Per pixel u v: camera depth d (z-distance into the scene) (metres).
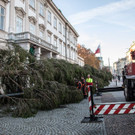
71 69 10.20
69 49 39.34
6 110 6.52
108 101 9.52
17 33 16.20
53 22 28.80
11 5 16.45
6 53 7.30
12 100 6.59
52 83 7.75
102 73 20.77
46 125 5.05
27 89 6.82
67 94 8.66
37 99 6.87
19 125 5.11
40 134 4.23
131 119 5.40
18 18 17.73
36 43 17.19
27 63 7.85
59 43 31.95
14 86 7.58
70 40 40.69
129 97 8.27
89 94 4.92
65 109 7.62
